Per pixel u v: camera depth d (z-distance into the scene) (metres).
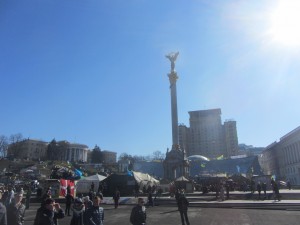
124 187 52.78
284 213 27.03
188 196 47.06
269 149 167.00
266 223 21.61
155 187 56.81
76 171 60.09
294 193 40.12
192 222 22.86
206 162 114.00
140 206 11.99
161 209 33.19
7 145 170.88
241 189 55.47
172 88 87.44
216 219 24.14
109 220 24.62
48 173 100.62
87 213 9.85
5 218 9.20
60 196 43.09
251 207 32.00
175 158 80.88
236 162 111.00
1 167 103.12
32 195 52.31
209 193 50.62
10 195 14.72
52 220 9.89
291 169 132.12
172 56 90.06
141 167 118.31
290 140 132.88
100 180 52.53
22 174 96.44
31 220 24.58
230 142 199.50
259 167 109.31
